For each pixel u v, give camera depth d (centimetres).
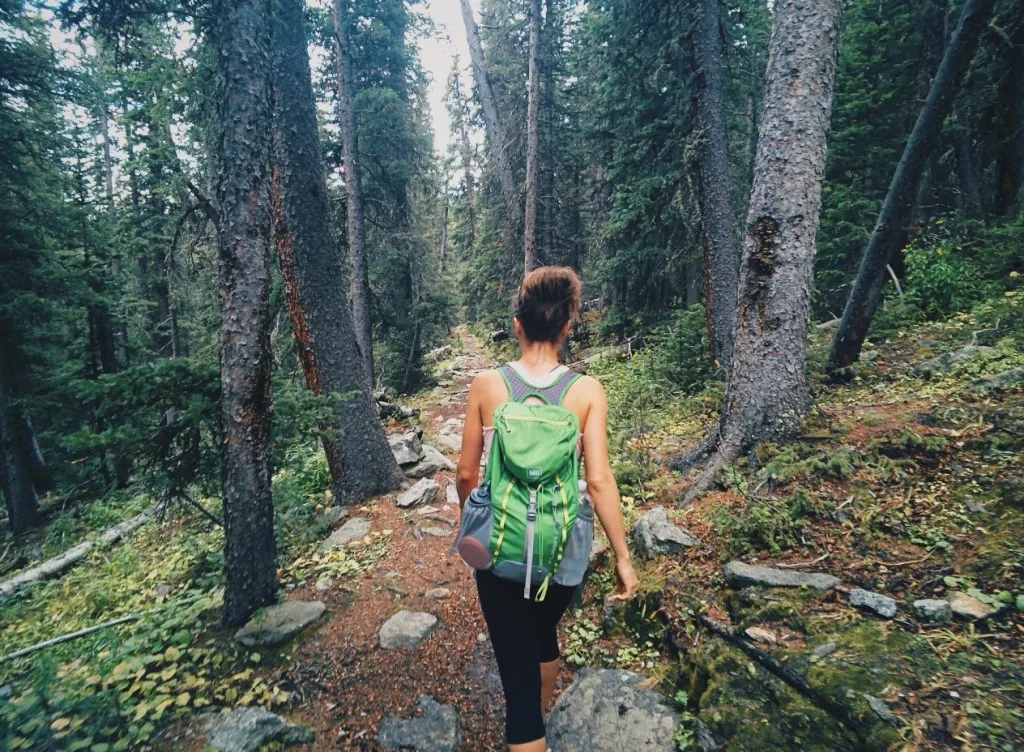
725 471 434
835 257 1143
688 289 1334
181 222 552
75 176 1467
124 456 404
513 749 180
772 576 308
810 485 380
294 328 662
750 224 478
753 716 232
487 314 2583
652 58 1033
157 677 326
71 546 924
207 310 945
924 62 1173
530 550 171
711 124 862
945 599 259
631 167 1223
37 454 1478
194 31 470
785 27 465
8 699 302
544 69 1758
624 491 509
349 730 289
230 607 389
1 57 1188
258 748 269
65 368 1366
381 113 1673
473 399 205
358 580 457
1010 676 213
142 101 985
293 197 631
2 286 1204
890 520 325
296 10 624
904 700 212
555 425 179
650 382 923
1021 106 970
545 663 233
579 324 1970
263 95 394
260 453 402
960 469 347
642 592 339
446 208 3819
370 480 671
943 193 1251
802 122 457
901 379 552
